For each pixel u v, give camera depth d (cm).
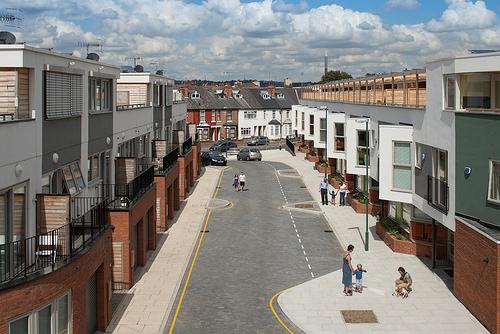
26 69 1529
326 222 3303
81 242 1577
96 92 2214
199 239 2903
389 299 1980
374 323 1767
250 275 2300
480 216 1828
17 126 1412
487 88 1920
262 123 9656
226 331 1733
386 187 2533
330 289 2103
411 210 2567
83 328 1483
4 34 1645
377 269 2331
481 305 1736
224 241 2864
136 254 2386
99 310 1722
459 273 1938
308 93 6725
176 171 3566
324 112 4762
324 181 3806
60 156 1753
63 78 1775
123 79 3284
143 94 3294
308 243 2822
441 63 2070
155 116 3447
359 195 3694
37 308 1259
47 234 1363
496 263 1611
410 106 2530
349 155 3381
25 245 1312
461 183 1920
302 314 1852
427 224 2531
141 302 1983
